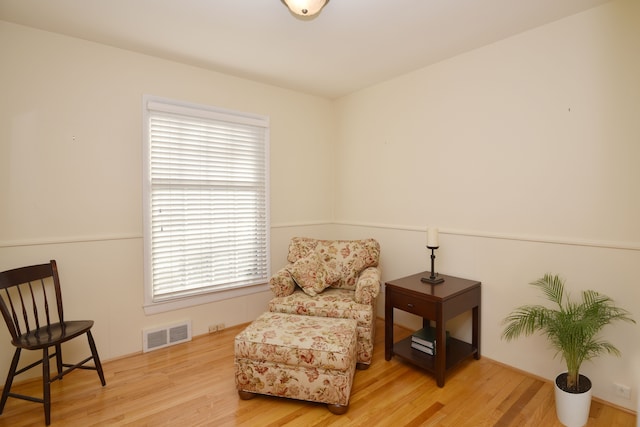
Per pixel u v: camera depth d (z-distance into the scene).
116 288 2.51
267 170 3.26
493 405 1.96
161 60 2.65
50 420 1.80
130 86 2.53
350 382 1.95
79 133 2.34
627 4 1.83
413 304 2.30
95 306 2.43
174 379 2.24
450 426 1.79
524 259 2.28
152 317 2.67
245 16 2.05
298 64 2.78
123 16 2.05
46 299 2.17
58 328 2.06
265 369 1.96
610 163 1.91
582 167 2.01
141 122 2.58
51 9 1.97
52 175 2.26
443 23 2.13
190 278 2.84
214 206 2.96
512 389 2.12
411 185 2.99
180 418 1.85
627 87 1.84
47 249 2.25
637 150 1.82
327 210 3.79
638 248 1.82
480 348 2.52
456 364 2.26
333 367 1.85
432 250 2.51
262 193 3.26
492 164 2.43
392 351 2.49
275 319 2.26
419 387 2.15
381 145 3.26
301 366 1.91
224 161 3.00
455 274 2.67
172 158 2.73
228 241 3.04
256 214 3.22
